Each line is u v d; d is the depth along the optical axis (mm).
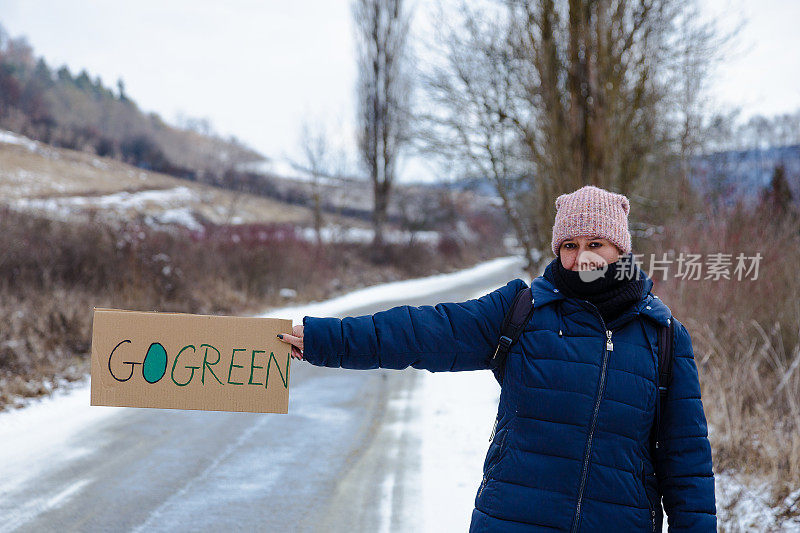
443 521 4203
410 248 28562
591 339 1822
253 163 88562
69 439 5836
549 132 8359
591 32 7742
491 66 11086
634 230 8273
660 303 1898
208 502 4512
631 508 1756
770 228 6949
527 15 8445
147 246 12219
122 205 40719
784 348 6305
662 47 9086
